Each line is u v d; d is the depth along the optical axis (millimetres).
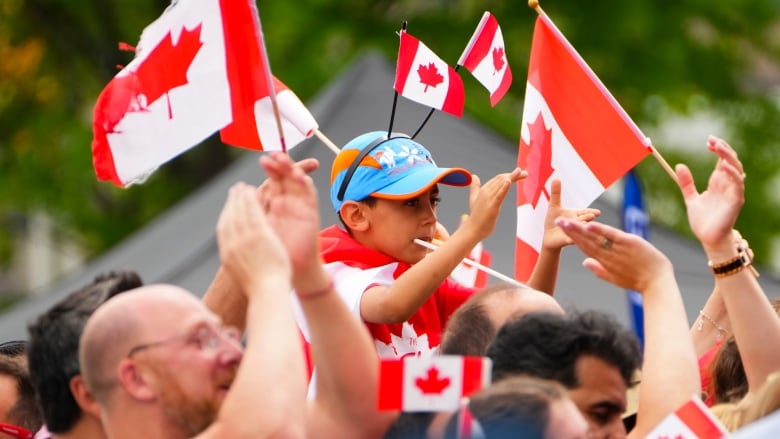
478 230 9719
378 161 10523
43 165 37281
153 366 7285
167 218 24375
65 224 38344
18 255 45188
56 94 37406
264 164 7195
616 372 7855
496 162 23922
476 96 33531
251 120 10562
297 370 6793
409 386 6918
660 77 34062
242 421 6676
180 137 9656
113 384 7316
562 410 7039
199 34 9617
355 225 10617
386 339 10500
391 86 25719
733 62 35656
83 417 7957
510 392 7094
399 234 10477
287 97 10750
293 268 7164
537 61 11398
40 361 7992
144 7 37344
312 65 33469
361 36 33875
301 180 7227
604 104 11039
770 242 35812
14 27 36969
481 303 9141
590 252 8188
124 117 9703
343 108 24938
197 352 7332
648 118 34938
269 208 7277
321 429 7305
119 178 9734
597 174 11086
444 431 7156
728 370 9797
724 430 7258
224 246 7066
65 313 8070
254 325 6875
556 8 33875
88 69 38094
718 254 8656
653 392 7777
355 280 10242
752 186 35906
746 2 35312
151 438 7309
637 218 18250
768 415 8062
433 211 10656
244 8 9523
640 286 8102
